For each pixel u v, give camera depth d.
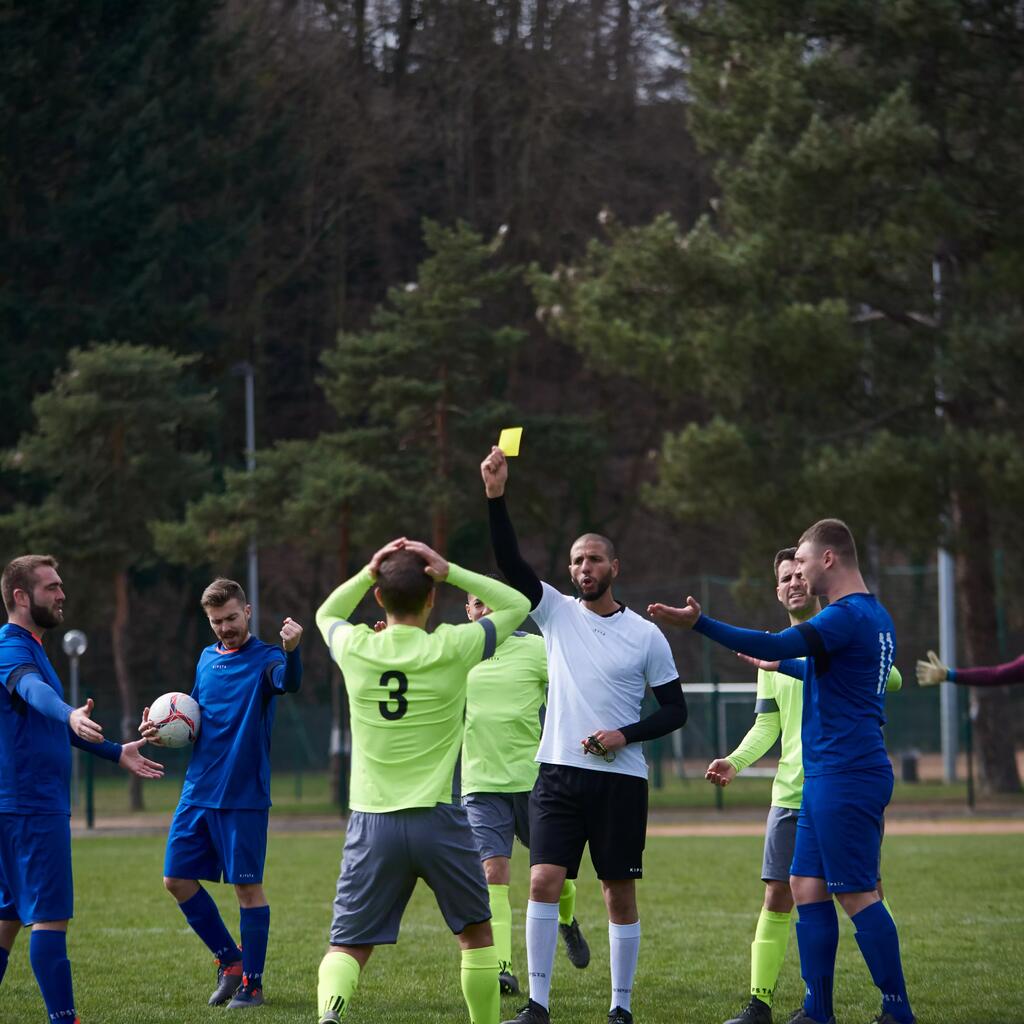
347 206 85.56
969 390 44.00
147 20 74.12
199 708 13.83
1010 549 55.59
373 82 89.00
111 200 70.88
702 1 66.94
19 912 11.35
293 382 92.50
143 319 70.94
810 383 44.22
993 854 28.47
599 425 71.94
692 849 31.73
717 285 44.16
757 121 44.78
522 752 14.98
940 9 41.91
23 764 11.36
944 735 56.06
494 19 86.62
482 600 10.48
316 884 24.72
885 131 40.88
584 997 13.73
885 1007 11.40
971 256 45.94
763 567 47.75
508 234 84.69
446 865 10.10
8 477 70.00
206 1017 12.68
